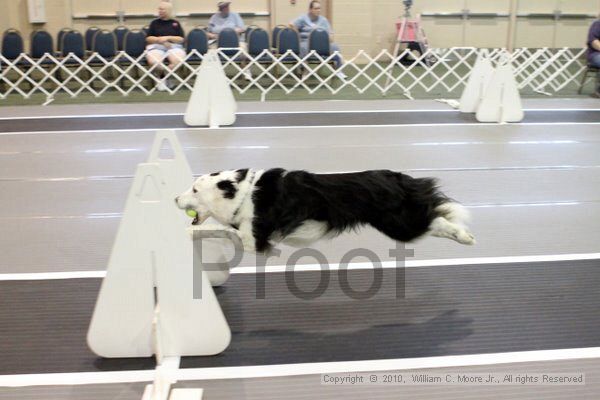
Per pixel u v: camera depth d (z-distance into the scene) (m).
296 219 3.16
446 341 3.19
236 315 3.46
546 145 7.48
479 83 9.46
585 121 8.91
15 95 11.62
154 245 2.86
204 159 6.83
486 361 3.01
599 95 11.20
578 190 5.79
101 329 2.95
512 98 8.79
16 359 3.04
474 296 3.68
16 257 4.31
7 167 6.60
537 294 3.71
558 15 16.97
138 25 15.77
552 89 12.23
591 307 3.54
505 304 3.58
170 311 2.95
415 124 8.69
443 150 7.23
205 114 8.58
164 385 2.69
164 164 3.87
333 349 3.12
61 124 8.75
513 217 5.08
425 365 2.98
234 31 12.34
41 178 6.21
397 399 2.72
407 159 6.84
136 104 10.45
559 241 4.57
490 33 16.98
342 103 10.52
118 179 6.15
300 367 2.96
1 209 5.32
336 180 3.26
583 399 2.71
